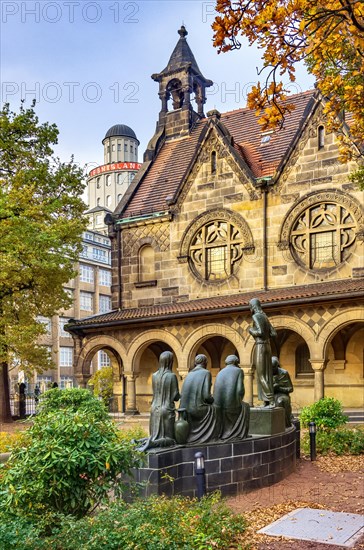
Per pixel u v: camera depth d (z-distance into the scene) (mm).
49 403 16016
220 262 30156
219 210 30047
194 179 31234
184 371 27906
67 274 30797
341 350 26328
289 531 9203
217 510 9414
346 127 26297
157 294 32031
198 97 38219
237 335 26438
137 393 33125
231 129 34562
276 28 9141
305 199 27344
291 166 27953
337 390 26375
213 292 29906
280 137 31516
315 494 12008
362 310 23234
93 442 8352
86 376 31469
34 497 7980
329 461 15914
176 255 31484
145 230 32969
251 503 11383
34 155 32062
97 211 96688
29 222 27984
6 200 27734
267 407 14062
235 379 12633
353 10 8938
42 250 28328
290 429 14844
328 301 23703
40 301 31141
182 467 11211
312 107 27469
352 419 23547
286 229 27797
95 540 7172
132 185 35594
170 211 31828
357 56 12477
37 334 29672
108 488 8336
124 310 32938
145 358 33156
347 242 26234
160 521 8086
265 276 28094
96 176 104375
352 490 12305
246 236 28969
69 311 75188
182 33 38344
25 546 6898
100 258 82062
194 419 12086
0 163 31766
